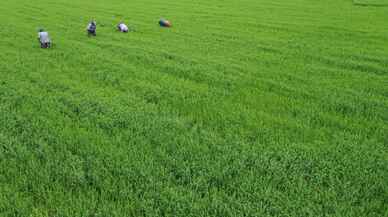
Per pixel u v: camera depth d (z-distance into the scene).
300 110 7.80
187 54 13.30
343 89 9.33
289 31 19.28
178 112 7.50
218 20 22.84
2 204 4.46
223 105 7.89
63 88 9.03
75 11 25.50
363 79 10.41
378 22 22.55
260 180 5.05
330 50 14.55
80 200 4.56
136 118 7.09
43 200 4.64
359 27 20.55
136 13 25.23
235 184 5.00
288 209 4.50
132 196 4.70
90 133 6.37
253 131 6.59
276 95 8.70
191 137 6.29
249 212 4.40
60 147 5.92
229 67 11.46
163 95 8.59
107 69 10.94
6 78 9.68
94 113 7.35
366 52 14.30
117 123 6.91
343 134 6.61
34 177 5.07
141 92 8.74
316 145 6.18
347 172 5.26
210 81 9.88
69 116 7.31
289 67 11.70
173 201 4.57
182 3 32.50
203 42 15.80
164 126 6.76
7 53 12.80
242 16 24.88
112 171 5.27
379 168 5.45
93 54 12.93
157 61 12.00
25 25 19.09
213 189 4.84
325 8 30.11
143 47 14.33
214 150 5.87
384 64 12.43
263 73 10.87
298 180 5.10
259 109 7.83
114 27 19.42
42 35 13.66
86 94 8.47
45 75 10.16
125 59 12.35
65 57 12.41
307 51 14.30
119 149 5.80
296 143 6.25
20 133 6.52
